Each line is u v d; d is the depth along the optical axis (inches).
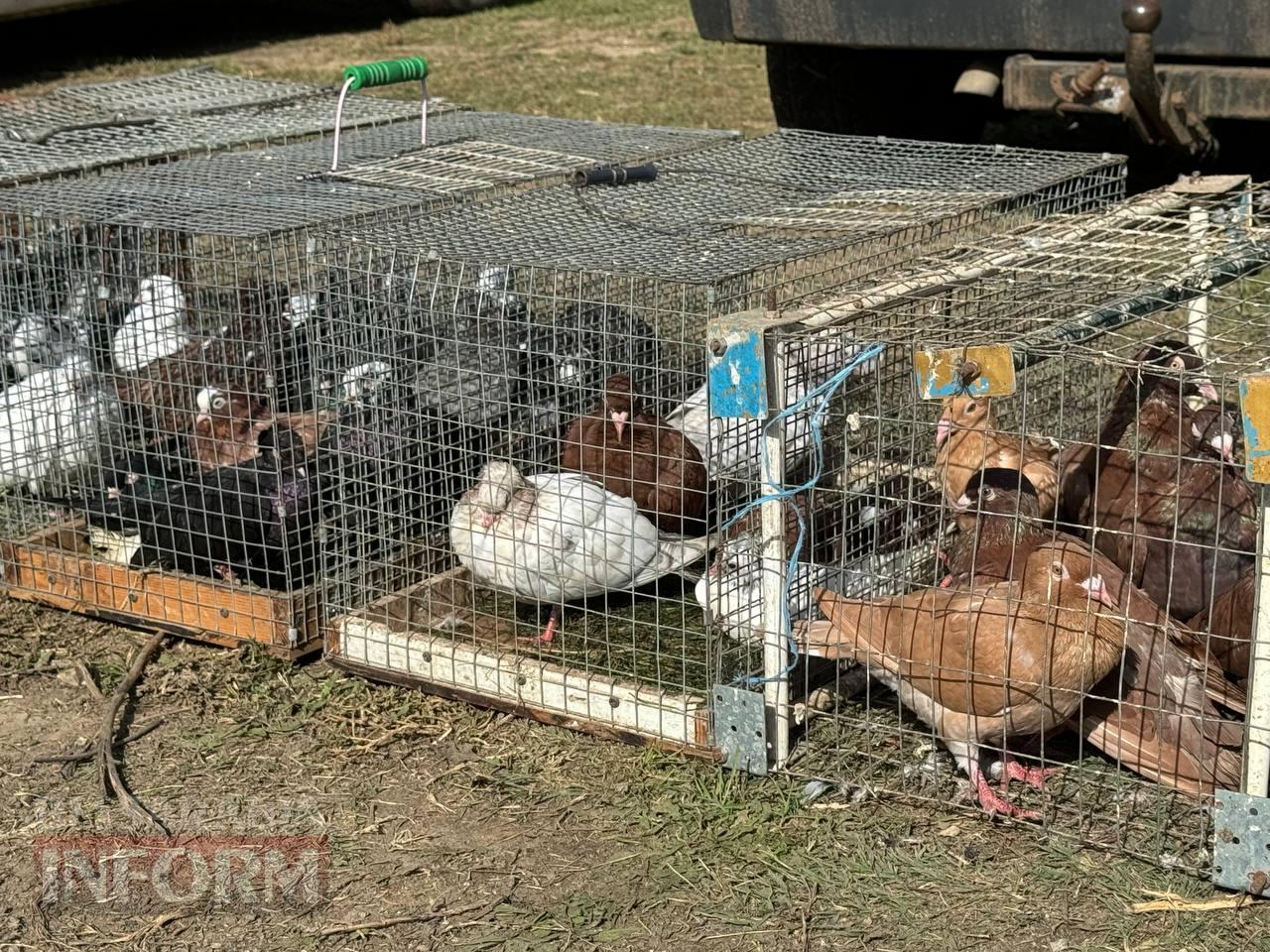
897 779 154.6
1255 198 213.9
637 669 174.4
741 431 172.9
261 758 164.6
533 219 184.9
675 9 688.4
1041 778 151.2
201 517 188.1
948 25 248.8
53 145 234.8
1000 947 129.3
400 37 627.8
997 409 207.0
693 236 174.1
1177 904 132.7
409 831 150.4
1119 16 230.5
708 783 154.8
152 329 207.8
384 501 188.4
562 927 134.8
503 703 169.5
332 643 180.4
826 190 201.0
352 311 176.4
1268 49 222.7
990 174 206.8
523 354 203.0
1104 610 140.5
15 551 200.7
